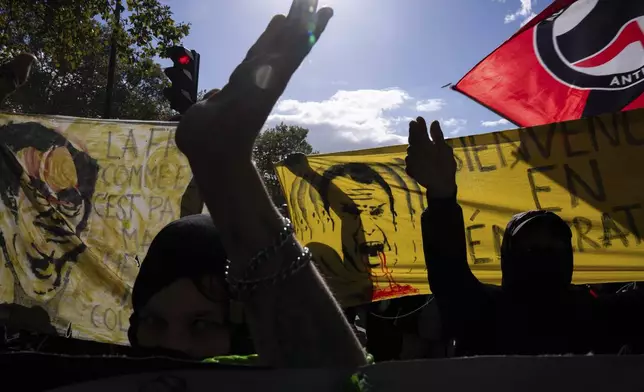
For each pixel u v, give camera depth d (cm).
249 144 89
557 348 195
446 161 184
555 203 286
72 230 283
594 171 282
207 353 139
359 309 388
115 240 292
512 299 204
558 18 370
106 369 96
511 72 379
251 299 92
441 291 197
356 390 90
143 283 143
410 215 321
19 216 273
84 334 273
